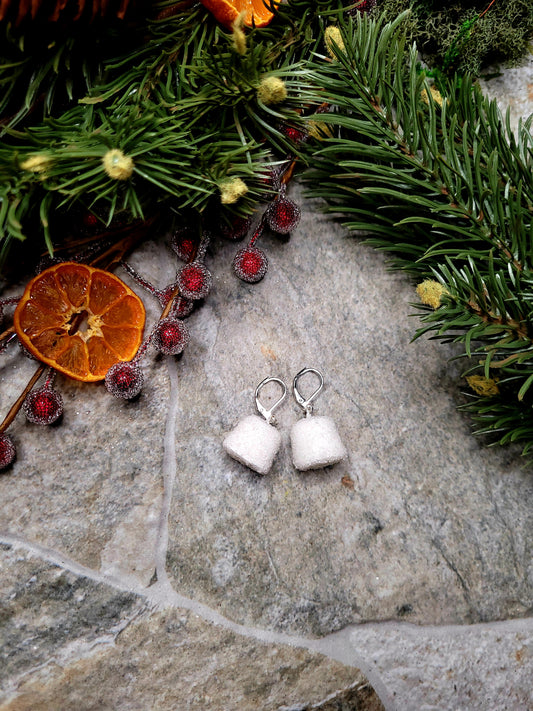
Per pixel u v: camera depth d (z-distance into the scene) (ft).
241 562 0.71
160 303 0.75
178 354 0.75
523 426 0.66
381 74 0.67
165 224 0.77
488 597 0.71
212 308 0.77
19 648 0.67
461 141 0.72
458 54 0.79
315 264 0.79
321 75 0.66
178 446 0.73
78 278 0.69
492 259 0.61
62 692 0.67
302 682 0.69
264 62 0.63
